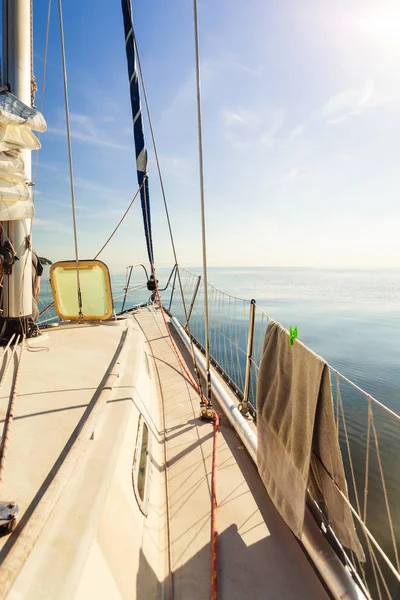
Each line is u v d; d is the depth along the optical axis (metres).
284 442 2.04
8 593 0.94
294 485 1.88
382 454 6.70
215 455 2.78
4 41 3.04
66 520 1.27
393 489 5.64
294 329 1.96
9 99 2.57
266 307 36.19
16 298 3.36
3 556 1.06
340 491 1.59
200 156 2.37
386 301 44.25
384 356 15.48
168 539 2.06
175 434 3.27
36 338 3.54
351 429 7.76
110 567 1.37
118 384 2.64
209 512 2.30
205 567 1.88
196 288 6.79
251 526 2.18
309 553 1.84
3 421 1.89
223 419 3.58
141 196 4.55
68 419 1.96
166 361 5.59
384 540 4.60
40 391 2.31
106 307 4.75
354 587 1.58
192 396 4.17
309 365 1.74
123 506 1.74
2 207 2.82
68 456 1.59
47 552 1.12
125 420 2.13
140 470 2.28
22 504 1.29
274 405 2.18
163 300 29.00
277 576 1.83
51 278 4.74
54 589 1.01
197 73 2.25
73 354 3.17
